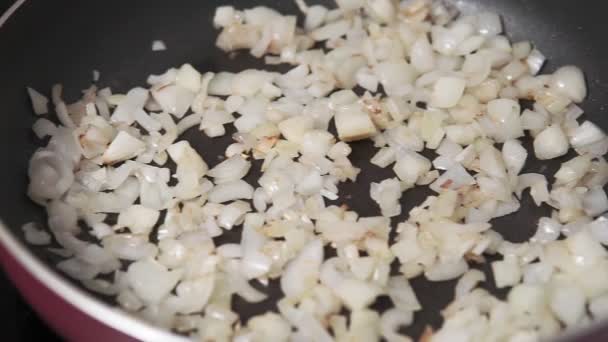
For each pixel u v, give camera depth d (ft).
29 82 1.06
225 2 1.19
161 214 1.00
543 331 0.89
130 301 0.92
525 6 1.17
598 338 0.77
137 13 1.15
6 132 1.01
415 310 0.92
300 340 0.88
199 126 1.09
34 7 1.04
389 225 0.98
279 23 1.17
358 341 0.88
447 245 0.96
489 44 1.16
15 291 0.97
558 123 1.08
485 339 0.88
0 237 0.83
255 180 1.04
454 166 1.04
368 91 1.12
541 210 1.00
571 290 0.91
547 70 1.14
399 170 1.03
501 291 0.94
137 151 1.05
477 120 1.08
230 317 0.90
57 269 0.94
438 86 1.09
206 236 0.97
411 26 1.18
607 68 1.11
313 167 1.03
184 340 0.77
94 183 1.02
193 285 0.92
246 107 1.10
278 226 0.98
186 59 1.16
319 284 0.93
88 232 0.98
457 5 1.20
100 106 1.09
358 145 1.07
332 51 1.15
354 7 1.21
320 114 1.09
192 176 1.02
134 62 1.15
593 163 1.04
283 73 1.14
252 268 0.94
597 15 1.12
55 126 1.05
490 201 1.00
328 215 0.98
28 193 0.99
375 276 0.93
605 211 1.00
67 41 1.10
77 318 0.82
